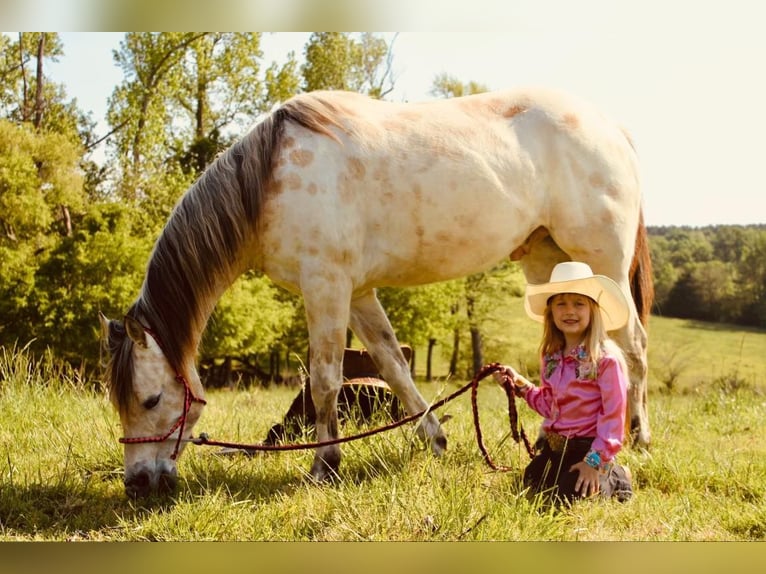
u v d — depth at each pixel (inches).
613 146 174.7
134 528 129.3
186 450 175.2
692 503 138.6
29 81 962.1
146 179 915.4
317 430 157.0
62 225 895.1
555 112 172.4
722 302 1691.7
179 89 1010.1
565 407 137.6
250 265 161.6
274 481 155.5
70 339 715.4
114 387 143.3
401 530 122.3
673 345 1347.2
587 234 170.2
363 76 992.2
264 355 1114.7
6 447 176.4
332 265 152.6
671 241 1941.4
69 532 130.1
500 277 1106.1
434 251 162.7
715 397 273.0
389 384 174.7
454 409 221.8
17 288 734.5
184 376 147.1
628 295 175.0
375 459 159.8
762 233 1727.4
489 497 132.9
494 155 164.4
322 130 154.9
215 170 154.6
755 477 151.6
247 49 1002.1
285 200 151.7
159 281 148.9
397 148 159.0
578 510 130.1
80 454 169.3
